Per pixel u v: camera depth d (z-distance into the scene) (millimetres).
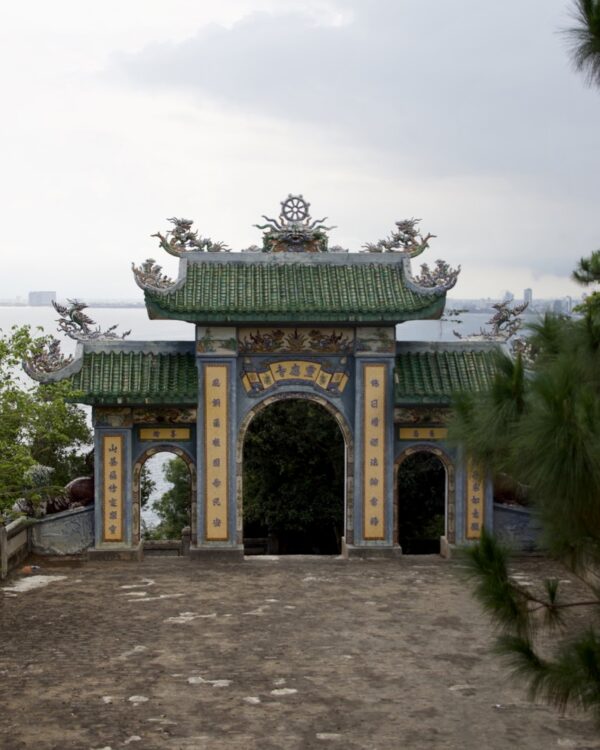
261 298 27156
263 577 25969
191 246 28234
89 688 17500
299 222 28406
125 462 27594
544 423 8906
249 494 38812
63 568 26891
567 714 16203
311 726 15805
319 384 28094
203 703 16812
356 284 27734
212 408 27641
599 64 9859
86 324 28172
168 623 21703
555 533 10125
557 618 10414
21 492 23719
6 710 16422
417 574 26328
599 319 11258
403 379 27719
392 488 28109
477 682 17891
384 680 18016
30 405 23219
